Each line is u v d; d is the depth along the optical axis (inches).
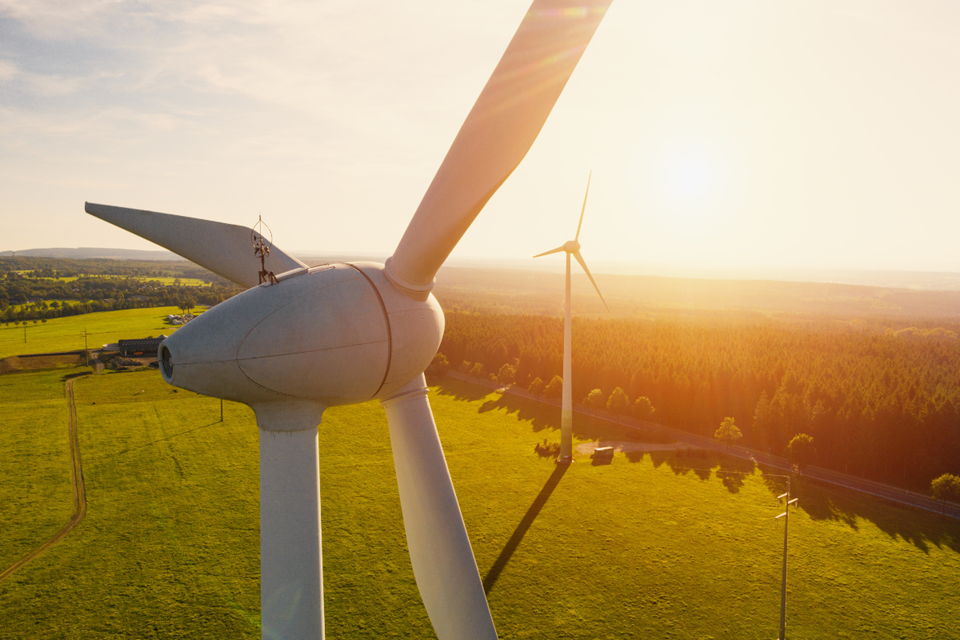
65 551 1444.4
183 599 1230.9
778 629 1127.0
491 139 382.0
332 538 1503.4
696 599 1225.4
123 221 496.4
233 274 510.9
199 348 393.1
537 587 1272.1
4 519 1628.9
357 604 1201.4
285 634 426.9
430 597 499.2
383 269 442.9
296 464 431.2
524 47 367.6
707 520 1620.3
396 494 1808.6
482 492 1827.0
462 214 397.7
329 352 403.2
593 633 1109.1
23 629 1127.6
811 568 1357.0
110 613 1179.9
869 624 1146.7
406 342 432.8
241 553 1437.0
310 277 416.8
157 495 1807.3
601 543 1480.1
